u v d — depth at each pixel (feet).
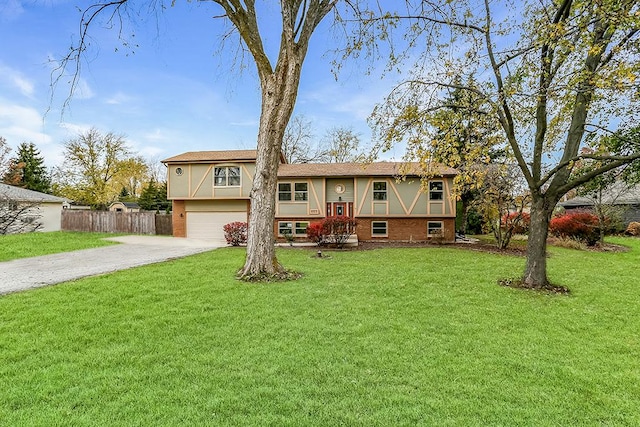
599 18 18.11
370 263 30.94
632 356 12.10
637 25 15.51
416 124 24.45
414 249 42.42
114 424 7.92
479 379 10.31
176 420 8.11
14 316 15.29
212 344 12.67
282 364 11.10
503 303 18.48
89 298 18.34
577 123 21.68
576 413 8.65
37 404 8.71
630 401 9.22
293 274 25.21
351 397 9.21
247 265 24.49
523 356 11.96
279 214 56.44
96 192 97.96
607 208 50.80
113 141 101.60
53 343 12.49
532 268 22.39
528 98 19.61
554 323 15.48
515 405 8.96
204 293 19.76
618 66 16.87
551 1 21.62
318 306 17.62
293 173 56.18
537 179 22.47
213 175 59.06
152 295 19.12
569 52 19.20
